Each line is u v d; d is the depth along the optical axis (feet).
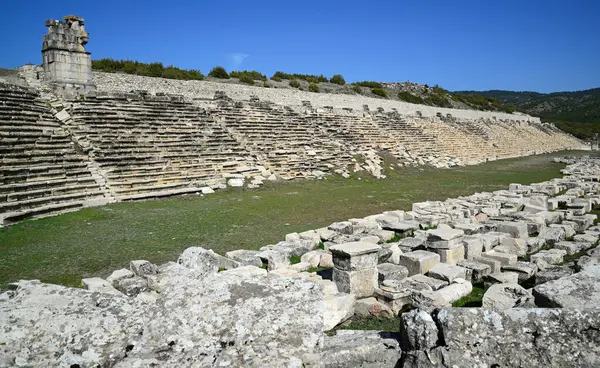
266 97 141.90
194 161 83.56
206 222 54.13
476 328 13.07
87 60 89.61
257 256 36.63
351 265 27.76
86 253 40.19
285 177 92.84
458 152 157.07
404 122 161.48
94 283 29.45
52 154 66.54
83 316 11.69
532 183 96.63
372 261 28.76
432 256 34.71
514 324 12.91
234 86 136.46
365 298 28.37
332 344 14.96
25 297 12.49
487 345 12.76
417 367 13.07
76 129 75.10
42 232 47.21
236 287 13.12
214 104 106.93
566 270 32.99
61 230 48.39
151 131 84.53
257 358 10.91
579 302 17.60
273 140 105.09
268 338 11.50
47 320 11.40
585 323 12.48
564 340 12.37
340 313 25.41
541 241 43.91
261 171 90.53
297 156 102.94
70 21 87.61
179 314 11.91
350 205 68.39
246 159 92.32
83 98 83.97
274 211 62.44
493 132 204.54
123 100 89.40
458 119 200.13
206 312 12.03
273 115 117.80
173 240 45.24
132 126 82.58
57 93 82.58
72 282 32.91
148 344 11.03
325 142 116.67
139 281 29.48
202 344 11.13
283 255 36.40
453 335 13.03
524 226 46.14
